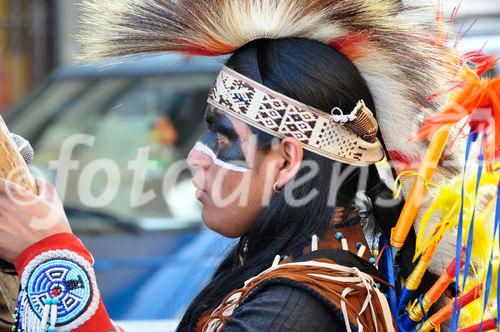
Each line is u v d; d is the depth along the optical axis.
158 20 5.28
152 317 9.82
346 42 5.09
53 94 12.98
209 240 10.45
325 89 4.91
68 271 4.75
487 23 11.97
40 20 22.42
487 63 5.24
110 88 12.74
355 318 4.57
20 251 4.78
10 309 5.05
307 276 4.63
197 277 7.89
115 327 4.83
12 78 22.83
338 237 4.95
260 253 4.99
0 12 22.59
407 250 5.17
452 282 5.05
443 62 5.23
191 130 12.15
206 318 4.93
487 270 4.61
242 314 4.62
